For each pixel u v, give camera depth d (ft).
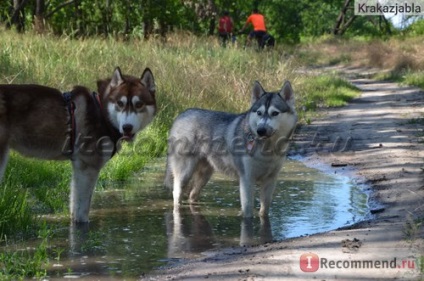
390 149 36.78
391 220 22.09
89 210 23.43
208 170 26.27
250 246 20.24
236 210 25.29
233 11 108.58
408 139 39.91
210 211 25.08
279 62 58.44
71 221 23.02
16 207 21.91
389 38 141.59
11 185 24.20
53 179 28.89
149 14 81.20
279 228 22.61
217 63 52.47
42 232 20.49
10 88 21.53
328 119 49.49
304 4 185.98
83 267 18.01
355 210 24.81
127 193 27.94
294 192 28.09
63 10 80.64
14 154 29.04
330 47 135.44
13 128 21.45
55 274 17.34
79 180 22.74
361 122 47.47
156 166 34.17
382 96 65.62
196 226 22.84
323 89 65.98
